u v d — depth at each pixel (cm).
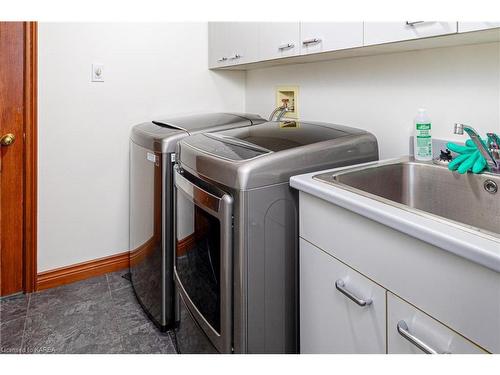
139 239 196
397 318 78
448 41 114
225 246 110
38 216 210
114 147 225
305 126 154
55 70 204
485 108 119
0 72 191
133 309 195
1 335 171
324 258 100
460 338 66
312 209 104
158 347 163
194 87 245
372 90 161
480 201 108
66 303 200
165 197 164
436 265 69
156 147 165
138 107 229
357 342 90
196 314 135
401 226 73
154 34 228
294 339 121
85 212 223
